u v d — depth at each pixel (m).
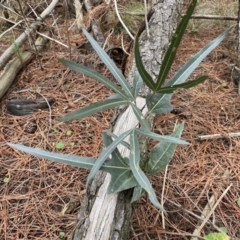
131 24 0.91
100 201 0.44
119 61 0.82
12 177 0.59
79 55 0.84
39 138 0.65
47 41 0.90
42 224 0.52
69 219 0.52
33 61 0.84
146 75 0.38
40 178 0.58
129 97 0.41
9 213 0.53
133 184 0.42
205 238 0.45
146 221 0.51
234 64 0.77
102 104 0.39
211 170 0.58
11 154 0.63
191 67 0.42
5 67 0.79
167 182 0.57
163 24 0.72
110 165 0.42
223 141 0.63
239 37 0.74
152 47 0.67
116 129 0.52
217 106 0.70
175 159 0.60
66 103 0.73
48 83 0.78
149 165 0.46
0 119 0.69
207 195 0.55
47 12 0.91
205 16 0.88
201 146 0.62
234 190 0.55
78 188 0.57
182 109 0.70
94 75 0.39
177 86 0.38
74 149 0.63
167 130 0.65
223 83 0.75
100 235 0.41
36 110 0.71
